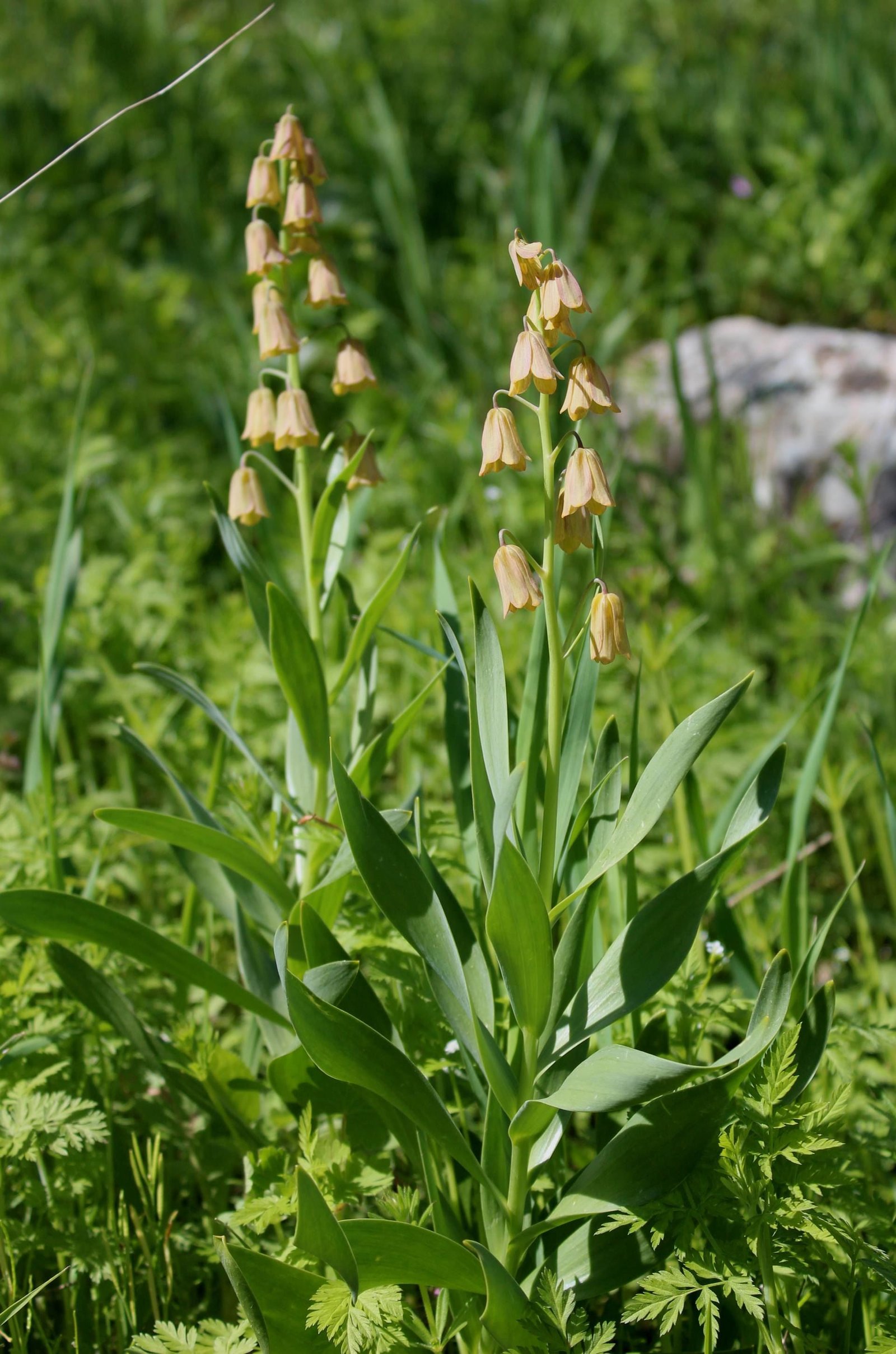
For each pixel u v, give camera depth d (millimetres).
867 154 2568
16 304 2334
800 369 2162
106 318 2369
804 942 1116
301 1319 958
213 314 2393
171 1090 1067
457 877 1159
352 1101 1039
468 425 1775
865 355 2148
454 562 1628
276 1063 1023
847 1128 1071
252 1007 1053
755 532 1922
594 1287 988
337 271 1078
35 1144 1013
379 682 1443
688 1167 964
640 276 2428
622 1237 991
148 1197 1054
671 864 1237
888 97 2580
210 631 1393
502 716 979
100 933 1022
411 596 1469
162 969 1036
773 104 2842
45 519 1700
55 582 1202
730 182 2744
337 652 1173
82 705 1451
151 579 1616
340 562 1130
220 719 1079
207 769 1298
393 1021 1070
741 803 965
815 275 2486
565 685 1036
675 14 3309
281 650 1044
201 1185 1068
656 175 2701
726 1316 1028
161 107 2875
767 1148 967
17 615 1623
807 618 1575
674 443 2162
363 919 1083
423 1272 966
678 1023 1052
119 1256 1014
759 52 3158
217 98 2986
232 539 1081
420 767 1219
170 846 1098
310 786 1123
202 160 2818
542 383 935
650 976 964
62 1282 1061
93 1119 1018
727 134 2727
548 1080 987
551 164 2254
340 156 2740
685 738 938
